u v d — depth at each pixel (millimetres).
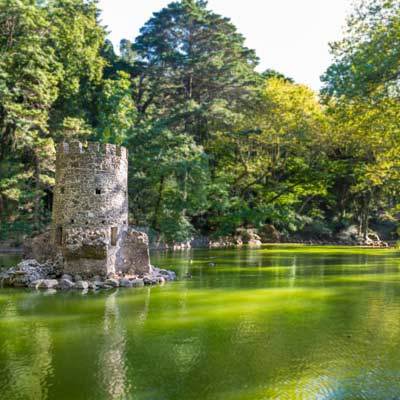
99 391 9883
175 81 61938
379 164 42156
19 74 44406
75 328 14797
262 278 26328
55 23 49500
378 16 30672
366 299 19734
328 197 69438
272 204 60438
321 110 58125
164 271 26781
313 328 14734
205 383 10281
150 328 14758
